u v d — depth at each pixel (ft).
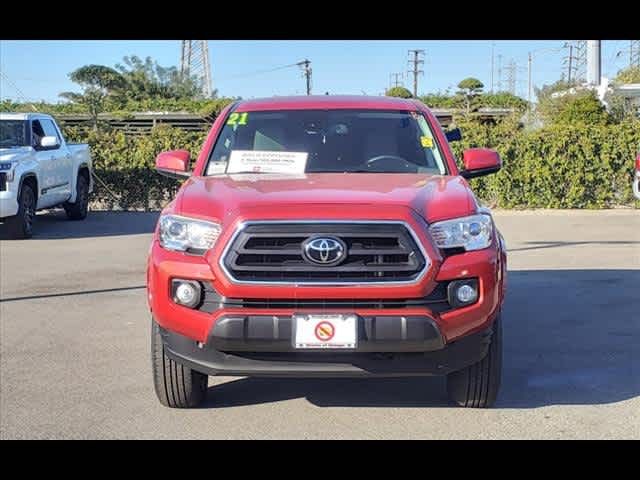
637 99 110.22
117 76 200.54
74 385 19.08
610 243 42.47
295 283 14.51
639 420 16.62
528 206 61.82
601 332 23.86
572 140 60.80
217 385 19.12
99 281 32.71
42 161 48.80
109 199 66.64
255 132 20.04
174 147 66.23
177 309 15.19
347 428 16.29
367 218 14.65
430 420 16.69
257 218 14.65
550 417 16.83
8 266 36.58
